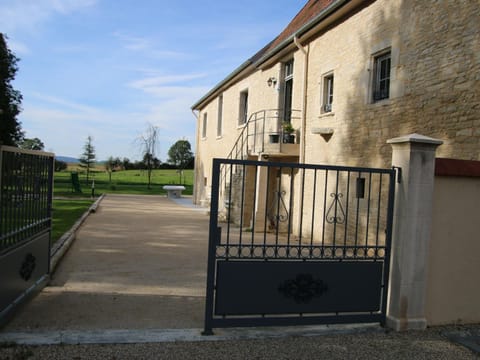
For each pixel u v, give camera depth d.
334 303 4.41
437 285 4.59
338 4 9.07
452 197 4.62
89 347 3.71
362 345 4.02
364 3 8.91
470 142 6.17
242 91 16.66
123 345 3.79
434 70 6.94
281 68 13.02
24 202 4.65
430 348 4.00
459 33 6.46
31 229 4.96
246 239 10.77
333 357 3.74
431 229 4.52
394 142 4.51
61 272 6.39
